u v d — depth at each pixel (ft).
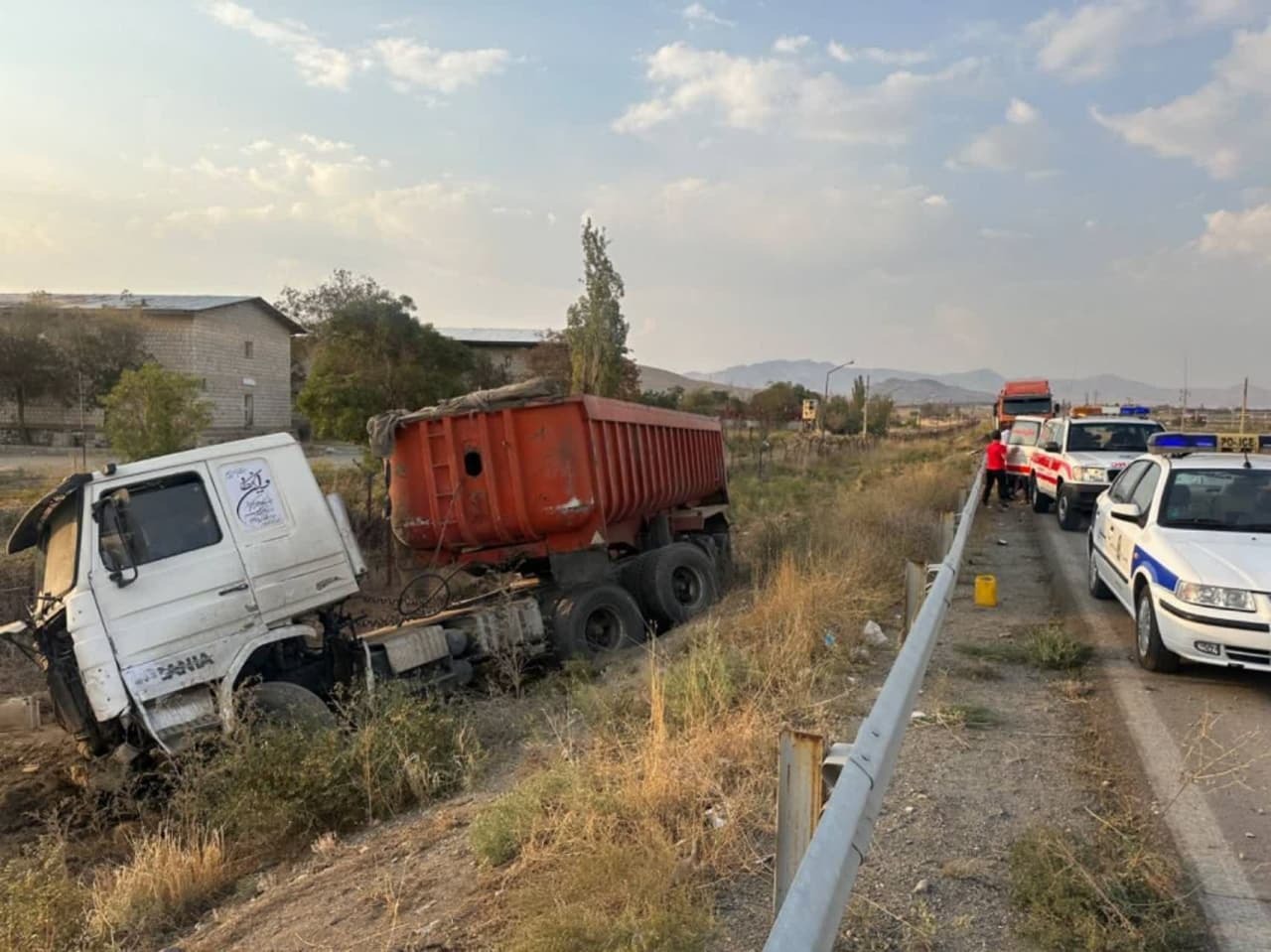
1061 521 54.44
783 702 21.07
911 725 19.67
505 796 17.29
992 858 13.70
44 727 30.78
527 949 11.91
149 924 16.56
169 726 22.98
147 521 23.70
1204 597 21.74
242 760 21.22
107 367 126.31
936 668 24.12
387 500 33.86
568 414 32.12
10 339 121.49
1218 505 25.57
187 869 17.88
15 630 24.57
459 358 105.81
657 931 11.65
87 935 15.90
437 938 13.20
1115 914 11.80
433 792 20.89
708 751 17.24
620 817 15.16
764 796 15.72
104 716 22.21
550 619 32.50
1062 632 26.45
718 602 39.81
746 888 13.19
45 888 16.61
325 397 93.56
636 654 32.30
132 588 23.08
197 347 135.64
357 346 98.53
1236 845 14.05
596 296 98.17
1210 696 21.71
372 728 22.13
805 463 107.86
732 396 250.37
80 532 22.80
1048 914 11.88
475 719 25.95
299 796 20.16
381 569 45.42
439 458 32.78
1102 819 14.73
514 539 33.09
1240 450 31.19
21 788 25.41
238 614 24.49
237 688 24.20
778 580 33.71
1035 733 19.22
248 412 150.41
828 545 41.93
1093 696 21.80
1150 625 23.70
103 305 139.74
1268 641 20.89
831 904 7.39
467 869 15.48
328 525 26.58
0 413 128.77
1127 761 17.49
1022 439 70.85
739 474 99.45
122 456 54.08
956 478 75.10
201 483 24.58
